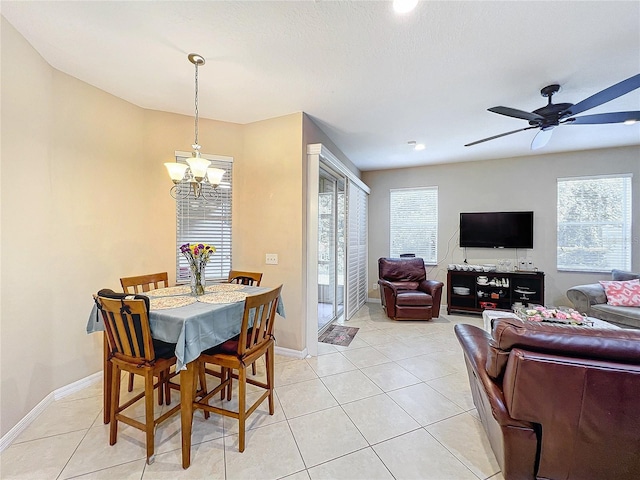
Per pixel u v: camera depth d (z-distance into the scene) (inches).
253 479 60.5
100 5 64.4
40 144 82.6
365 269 223.6
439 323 172.1
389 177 222.8
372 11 65.7
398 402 89.4
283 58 84.3
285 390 96.4
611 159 168.4
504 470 56.4
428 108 117.8
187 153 122.8
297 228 121.4
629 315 127.7
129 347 68.0
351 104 114.2
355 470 63.1
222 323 76.0
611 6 63.7
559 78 94.8
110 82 97.7
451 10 65.2
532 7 64.2
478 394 73.0
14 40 72.9
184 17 68.1
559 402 50.4
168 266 121.0
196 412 84.2
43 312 83.9
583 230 175.2
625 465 49.6
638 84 73.4
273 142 125.7
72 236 93.0
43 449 68.3
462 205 202.4
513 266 187.0
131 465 63.8
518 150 173.9
